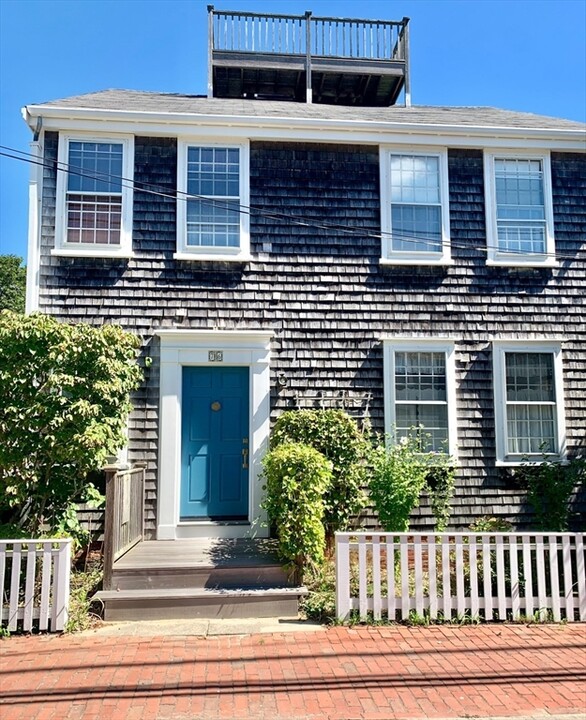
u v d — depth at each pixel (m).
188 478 8.05
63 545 5.49
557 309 8.99
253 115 8.69
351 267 8.70
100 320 8.11
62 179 8.30
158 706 3.99
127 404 7.08
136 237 8.34
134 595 5.79
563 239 9.17
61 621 5.39
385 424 8.41
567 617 5.76
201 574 6.20
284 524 6.11
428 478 8.36
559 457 8.66
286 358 8.38
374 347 8.56
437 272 8.86
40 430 6.33
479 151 9.17
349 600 5.67
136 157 8.48
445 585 5.71
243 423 8.23
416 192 8.99
